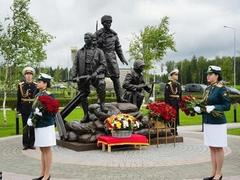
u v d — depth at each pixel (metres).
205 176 5.18
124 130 7.02
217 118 4.64
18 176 5.24
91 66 7.82
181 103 4.86
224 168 5.69
